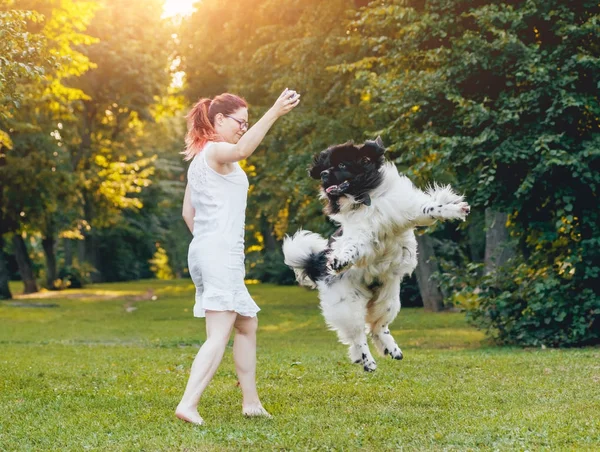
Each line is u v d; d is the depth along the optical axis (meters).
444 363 8.32
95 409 5.86
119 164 37.84
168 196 50.81
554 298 11.62
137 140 43.56
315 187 17.62
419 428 4.96
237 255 5.10
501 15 11.38
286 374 7.61
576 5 11.57
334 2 17.28
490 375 7.35
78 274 43.41
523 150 11.08
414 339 14.64
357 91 15.27
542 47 11.84
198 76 27.30
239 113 5.33
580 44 11.48
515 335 12.35
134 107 34.94
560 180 11.34
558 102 11.00
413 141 12.12
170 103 38.31
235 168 5.17
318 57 17.91
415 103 12.38
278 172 19.75
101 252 53.91
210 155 5.09
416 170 12.07
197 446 4.47
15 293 38.06
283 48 18.48
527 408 5.55
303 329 18.28
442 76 12.10
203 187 5.09
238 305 5.07
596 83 11.26
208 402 6.04
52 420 5.39
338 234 6.64
